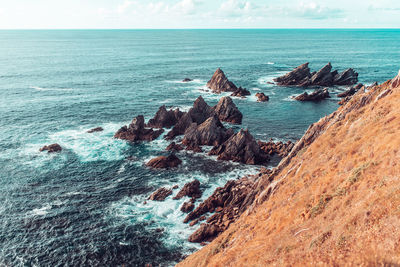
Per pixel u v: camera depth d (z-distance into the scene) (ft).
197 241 136.36
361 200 55.83
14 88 424.46
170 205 163.53
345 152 84.94
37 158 214.07
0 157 213.66
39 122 288.10
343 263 41.04
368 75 523.70
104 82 481.05
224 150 224.74
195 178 191.42
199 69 616.80
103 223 148.36
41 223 147.02
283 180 108.58
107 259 126.52
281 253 58.29
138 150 232.53
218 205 159.33
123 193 174.70
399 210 44.24
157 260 126.00
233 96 395.34
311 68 618.85
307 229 62.23
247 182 167.43
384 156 64.69
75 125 283.18
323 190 74.90
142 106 347.97
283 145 235.40
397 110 83.61
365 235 44.55
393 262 35.06
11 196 168.35
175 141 250.16
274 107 346.33
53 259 125.59
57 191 175.01
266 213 94.48
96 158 217.36
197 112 280.51
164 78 522.06
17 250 129.59
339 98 385.09
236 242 89.40
